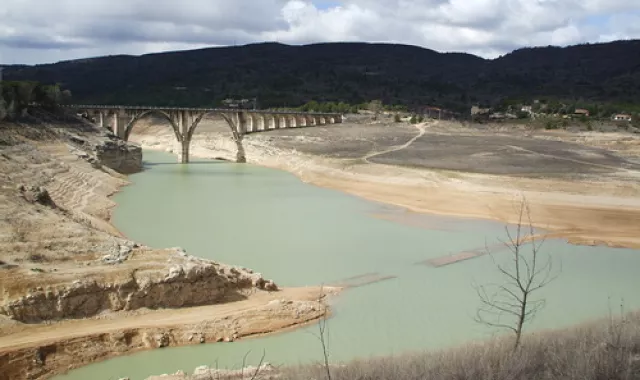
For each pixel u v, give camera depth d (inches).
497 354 840.3
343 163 4325.8
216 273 1461.6
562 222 2674.7
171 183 3715.6
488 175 3718.0
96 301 1320.1
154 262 1472.7
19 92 3964.1
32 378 1120.2
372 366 908.0
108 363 1186.6
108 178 3430.1
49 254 1448.1
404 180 3651.6
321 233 2404.0
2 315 1226.6
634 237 2442.2
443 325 1422.2
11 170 2546.8
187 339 1278.3
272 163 4872.0
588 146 5846.5
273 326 1368.1
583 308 1561.3
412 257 2062.0
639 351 816.9
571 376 724.7
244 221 2588.6
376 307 1545.3
